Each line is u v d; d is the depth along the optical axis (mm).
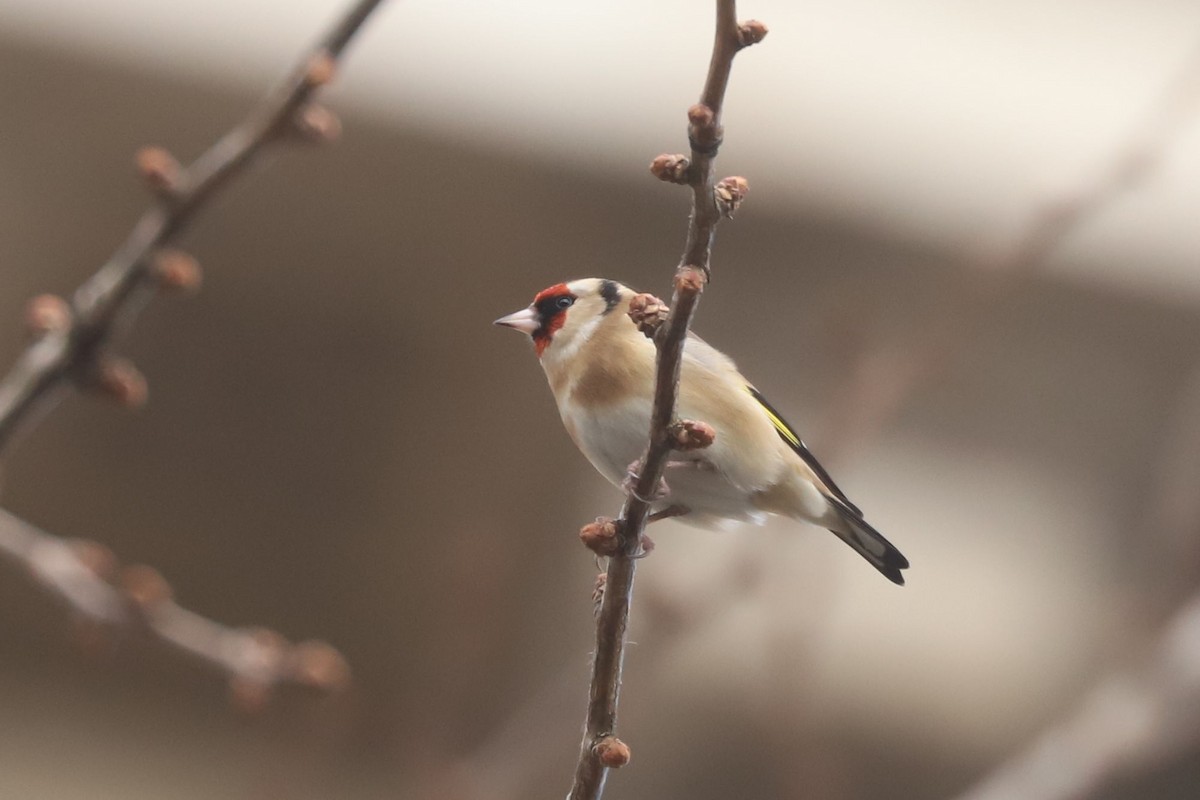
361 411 12445
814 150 11812
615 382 5758
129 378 4684
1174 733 8641
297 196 11234
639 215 11625
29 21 10414
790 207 11766
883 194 11766
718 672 12445
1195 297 11992
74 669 12891
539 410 12539
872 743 12992
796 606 8070
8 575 12305
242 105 10883
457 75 11086
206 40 10766
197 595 12914
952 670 13031
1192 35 13070
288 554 12766
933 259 11727
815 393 11852
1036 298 12070
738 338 12352
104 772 12602
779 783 12414
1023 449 12969
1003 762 12898
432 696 11547
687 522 6121
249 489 12562
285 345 12102
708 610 7559
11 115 10805
